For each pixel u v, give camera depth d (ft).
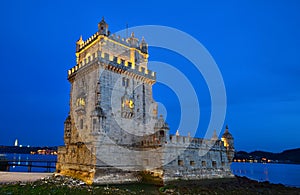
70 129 174.70
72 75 178.91
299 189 163.63
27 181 137.39
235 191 140.97
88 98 157.89
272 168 623.77
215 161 181.78
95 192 105.40
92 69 158.81
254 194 136.46
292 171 492.13
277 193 144.56
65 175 162.91
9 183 125.08
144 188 132.98
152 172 147.95
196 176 160.97
